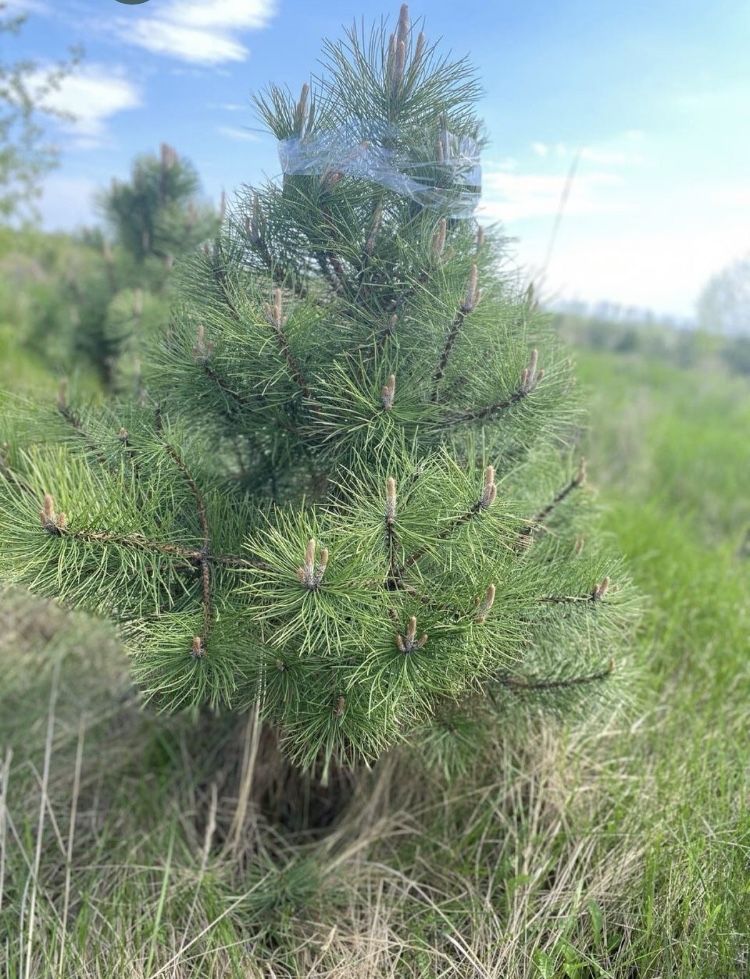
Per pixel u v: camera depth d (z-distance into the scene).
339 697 1.55
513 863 2.06
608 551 2.15
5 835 2.14
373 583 1.49
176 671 1.50
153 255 3.67
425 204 1.66
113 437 1.77
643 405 6.71
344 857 2.23
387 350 1.65
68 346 4.09
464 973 1.82
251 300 1.73
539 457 2.06
